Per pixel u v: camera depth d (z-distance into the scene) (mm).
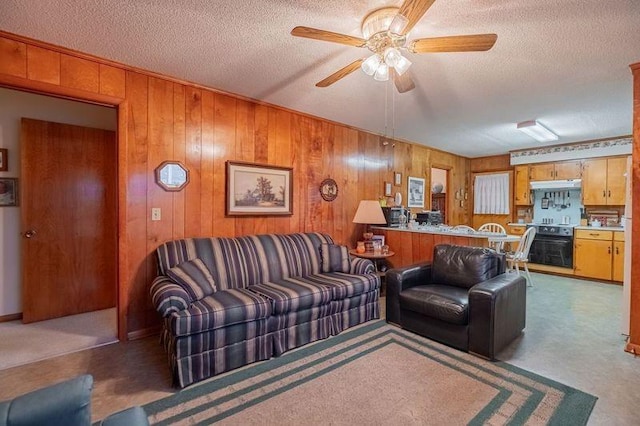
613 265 4766
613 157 5039
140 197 2754
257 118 3479
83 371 2191
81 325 3014
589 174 5277
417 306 2742
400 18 1561
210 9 1855
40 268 3129
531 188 5980
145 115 2758
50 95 2383
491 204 6633
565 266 5246
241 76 2830
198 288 2367
